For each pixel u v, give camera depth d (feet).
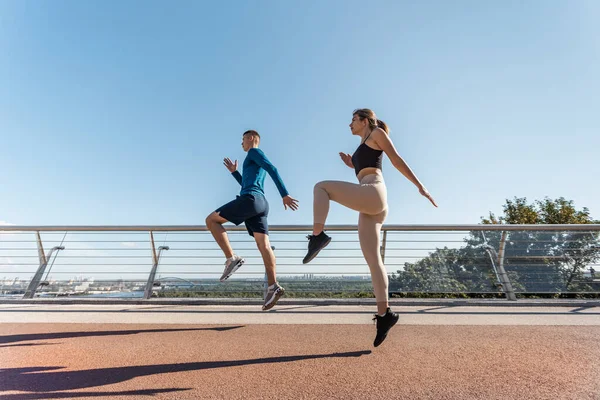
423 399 4.52
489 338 7.58
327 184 7.00
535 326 8.79
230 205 9.29
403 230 14.47
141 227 14.51
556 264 14.11
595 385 4.93
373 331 8.34
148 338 7.70
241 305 12.40
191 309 11.50
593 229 13.99
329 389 4.85
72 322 9.35
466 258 14.38
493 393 4.68
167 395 4.66
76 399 4.53
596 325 8.89
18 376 5.35
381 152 7.54
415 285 13.97
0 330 8.46
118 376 5.35
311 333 8.14
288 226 14.10
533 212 56.70
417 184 7.22
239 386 4.96
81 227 14.53
